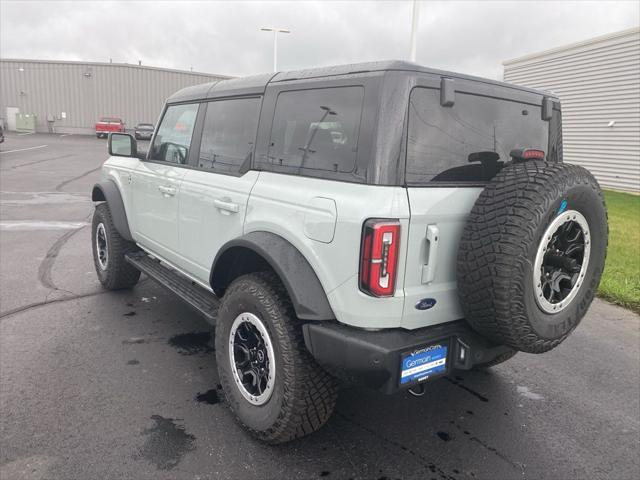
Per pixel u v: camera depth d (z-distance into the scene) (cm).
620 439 304
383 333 236
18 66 4309
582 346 450
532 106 300
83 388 330
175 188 375
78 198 1145
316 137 260
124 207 480
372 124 230
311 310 241
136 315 462
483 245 226
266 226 275
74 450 266
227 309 291
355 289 229
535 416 326
